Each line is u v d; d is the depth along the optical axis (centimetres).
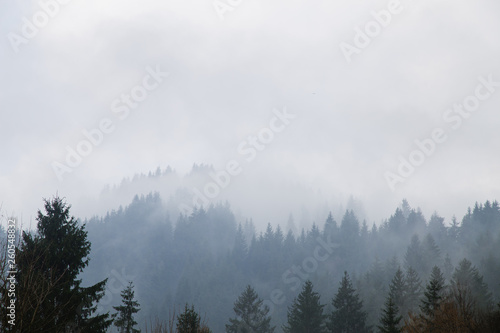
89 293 2027
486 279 8269
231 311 10306
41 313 1189
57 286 1752
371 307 6675
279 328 8406
